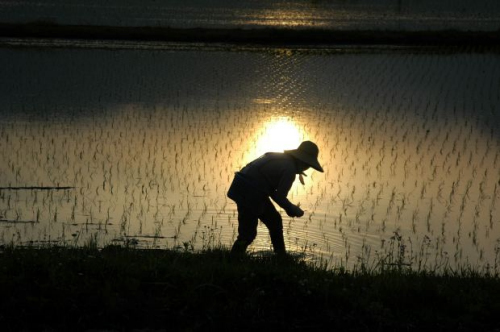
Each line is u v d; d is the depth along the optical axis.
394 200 35.00
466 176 39.62
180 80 70.12
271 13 135.12
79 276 19.70
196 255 23.64
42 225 29.72
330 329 18.45
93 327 18.20
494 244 29.38
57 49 86.50
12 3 136.62
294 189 36.41
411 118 55.66
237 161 41.47
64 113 53.69
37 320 18.27
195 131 49.12
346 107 59.69
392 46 97.06
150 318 18.44
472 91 67.81
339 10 145.88
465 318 18.86
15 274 19.77
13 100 58.16
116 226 29.88
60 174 37.66
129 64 78.19
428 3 166.88
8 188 34.84
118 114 54.09
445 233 30.58
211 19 122.44
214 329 18.19
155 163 40.50
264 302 18.98
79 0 147.62
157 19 120.50
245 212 24.20
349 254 27.42
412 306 19.69
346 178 38.75
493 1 173.88
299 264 23.56
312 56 87.44
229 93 64.62
